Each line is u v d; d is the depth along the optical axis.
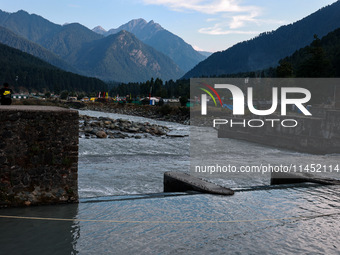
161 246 5.55
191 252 5.32
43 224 6.39
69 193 7.80
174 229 6.38
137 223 6.67
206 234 6.16
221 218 7.13
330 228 6.66
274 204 8.32
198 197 8.83
